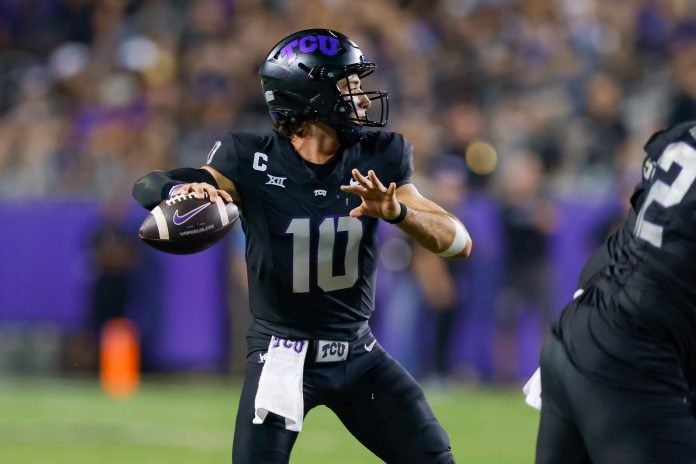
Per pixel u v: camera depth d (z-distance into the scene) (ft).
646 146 45.62
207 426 104.06
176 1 167.32
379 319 132.57
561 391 45.62
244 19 162.81
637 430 43.14
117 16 169.17
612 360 44.09
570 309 46.55
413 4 165.89
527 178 134.00
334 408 52.39
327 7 159.33
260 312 51.39
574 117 149.89
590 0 165.89
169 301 135.95
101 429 102.01
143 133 145.59
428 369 133.80
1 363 136.26
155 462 86.74
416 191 52.60
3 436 97.81
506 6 164.04
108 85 157.38
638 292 44.19
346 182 50.83
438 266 131.95
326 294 50.78
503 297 134.31
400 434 50.93
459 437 99.25
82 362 136.46
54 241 136.56
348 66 50.67
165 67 159.02
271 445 49.14
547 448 46.44
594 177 142.61
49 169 144.36
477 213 135.03
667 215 43.73
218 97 150.92
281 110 51.08
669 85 153.58
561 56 157.89
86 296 135.74
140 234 49.16
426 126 143.33
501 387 134.31
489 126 145.48
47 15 171.83
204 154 144.66
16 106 159.84
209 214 48.78
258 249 50.93
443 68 156.87
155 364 136.46
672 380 43.80
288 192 50.47
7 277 136.46
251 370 50.90
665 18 164.04
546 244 134.10
